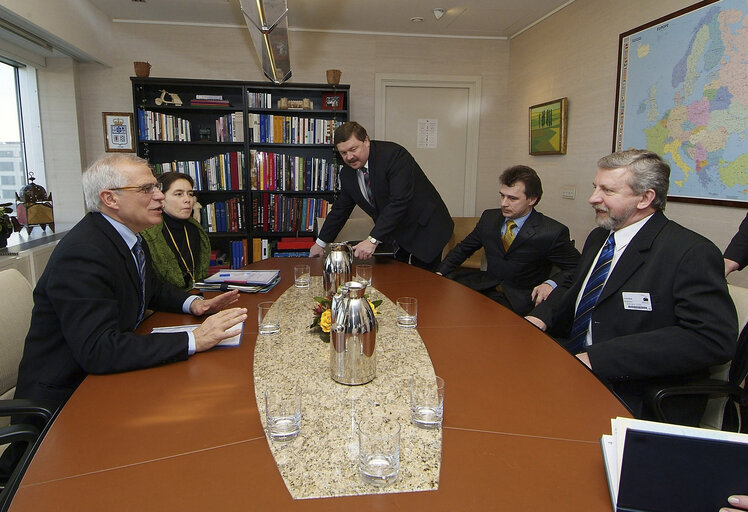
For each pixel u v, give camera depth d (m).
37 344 1.39
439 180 4.93
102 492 0.77
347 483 0.79
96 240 1.38
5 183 3.75
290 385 1.15
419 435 0.94
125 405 1.05
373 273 2.41
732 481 0.71
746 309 1.49
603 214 1.63
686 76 2.61
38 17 3.04
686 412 1.43
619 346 1.42
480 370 1.26
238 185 4.32
